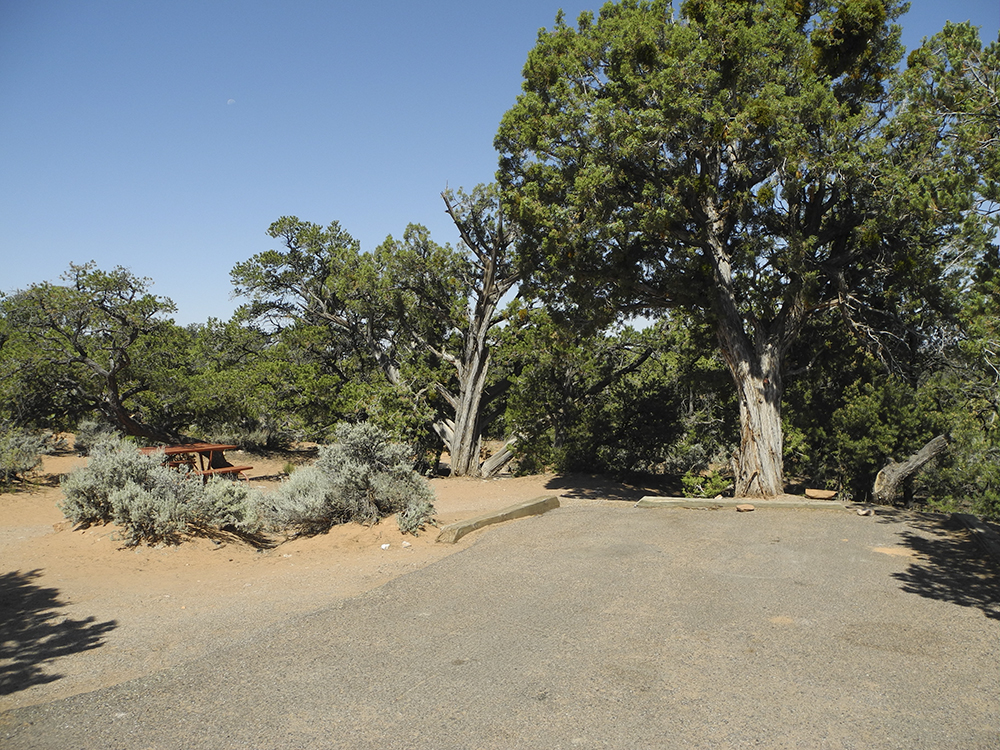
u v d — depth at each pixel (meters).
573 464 24.98
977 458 21.09
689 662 5.07
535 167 15.80
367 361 31.03
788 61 13.71
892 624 5.87
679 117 13.09
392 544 9.75
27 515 15.01
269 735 4.00
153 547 9.63
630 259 16.09
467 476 25.02
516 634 5.75
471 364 25.28
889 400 19.70
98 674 5.20
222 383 26.02
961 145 10.12
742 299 15.90
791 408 21.95
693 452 24.97
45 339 23.34
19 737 4.02
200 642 5.91
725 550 8.84
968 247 11.92
